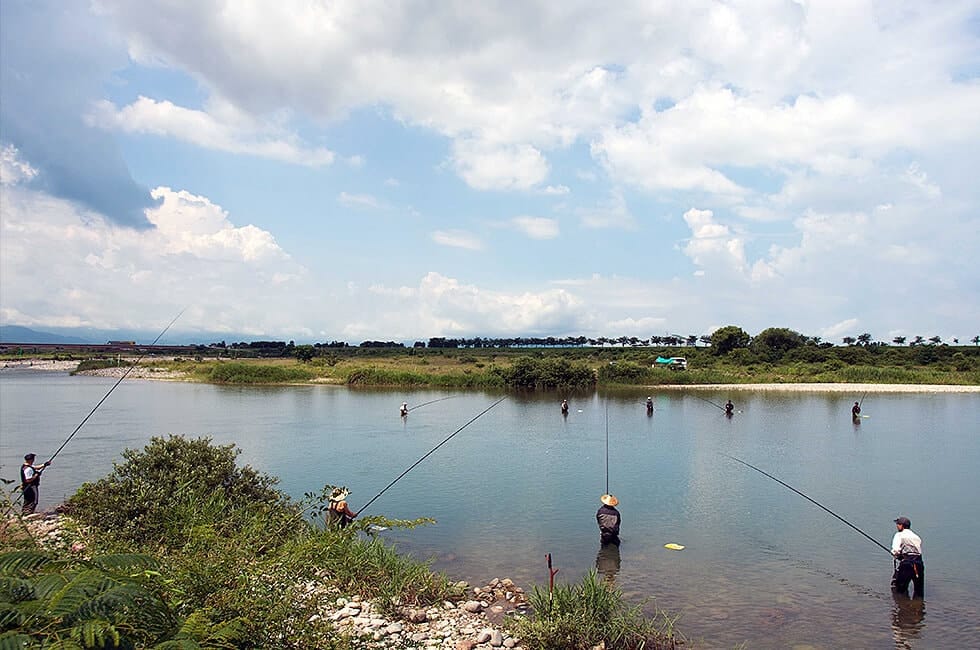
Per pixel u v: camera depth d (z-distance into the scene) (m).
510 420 49.59
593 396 72.19
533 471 29.33
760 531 19.58
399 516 21.25
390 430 43.06
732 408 51.91
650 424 47.25
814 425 46.56
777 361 113.50
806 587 14.91
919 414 54.00
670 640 11.79
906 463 31.73
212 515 14.61
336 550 13.60
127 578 7.26
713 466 30.75
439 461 31.83
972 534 19.53
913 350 124.75
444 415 52.53
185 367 110.31
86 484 16.45
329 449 35.19
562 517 21.12
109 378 96.75
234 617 8.10
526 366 81.81
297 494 24.41
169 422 45.75
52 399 62.12
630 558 16.95
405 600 13.04
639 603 13.77
